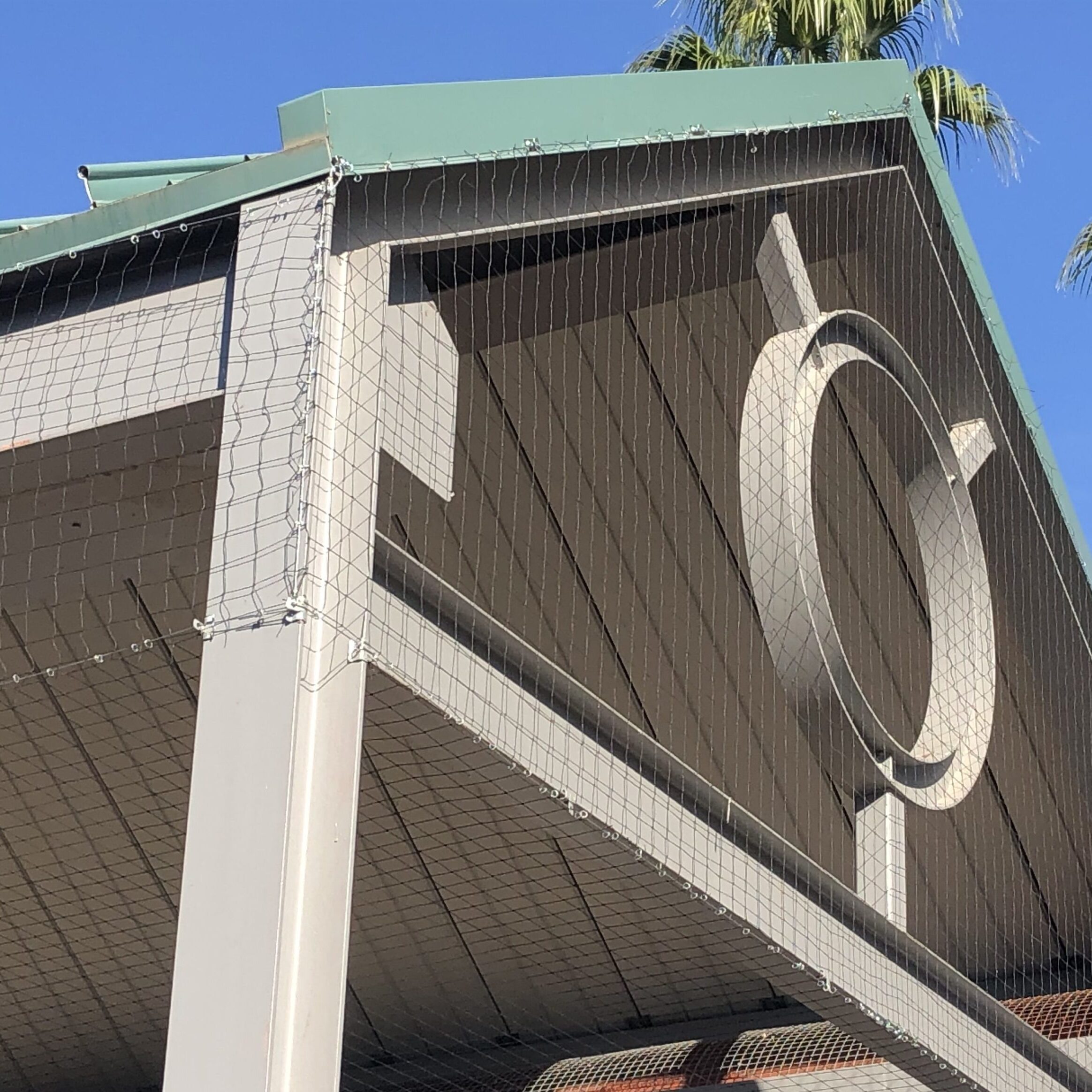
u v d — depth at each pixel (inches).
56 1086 310.7
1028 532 275.7
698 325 249.6
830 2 463.2
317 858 122.8
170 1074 116.9
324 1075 117.0
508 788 158.2
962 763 237.5
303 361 135.3
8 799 253.0
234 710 126.3
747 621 269.4
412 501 223.8
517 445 238.7
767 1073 264.1
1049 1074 256.7
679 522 258.5
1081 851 306.3
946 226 252.5
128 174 152.6
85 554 187.8
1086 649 288.8
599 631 255.9
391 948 273.1
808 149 226.5
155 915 268.7
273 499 131.4
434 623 145.7
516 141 169.0
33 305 156.1
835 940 202.1
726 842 186.4
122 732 239.3
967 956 311.0
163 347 145.6
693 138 198.7
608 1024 288.5
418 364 151.3
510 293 193.2
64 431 146.9
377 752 154.8
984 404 264.8
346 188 146.4
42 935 274.7
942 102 484.7
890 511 279.4
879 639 282.5
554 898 253.1
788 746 277.7
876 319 255.6
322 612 129.4
